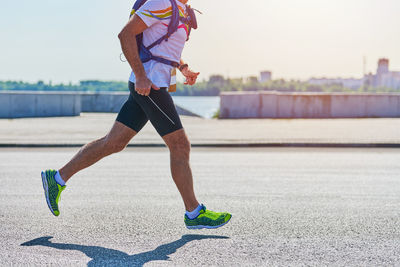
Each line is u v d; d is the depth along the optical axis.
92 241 3.78
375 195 5.76
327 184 6.52
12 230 4.09
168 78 3.73
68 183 6.51
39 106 20.45
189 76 4.26
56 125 15.80
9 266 3.19
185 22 3.84
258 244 3.72
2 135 12.53
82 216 4.61
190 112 22.64
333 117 20.02
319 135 12.83
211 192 5.90
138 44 3.75
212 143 11.23
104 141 3.84
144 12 3.60
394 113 20.34
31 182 6.50
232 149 10.81
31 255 3.42
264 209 4.97
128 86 3.81
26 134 12.80
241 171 7.67
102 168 7.95
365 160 9.09
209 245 3.69
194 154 9.94
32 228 4.15
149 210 4.89
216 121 18.09
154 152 10.20
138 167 8.08
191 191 3.87
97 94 24.28
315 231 4.11
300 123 17.08
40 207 4.98
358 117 20.12
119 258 3.37
